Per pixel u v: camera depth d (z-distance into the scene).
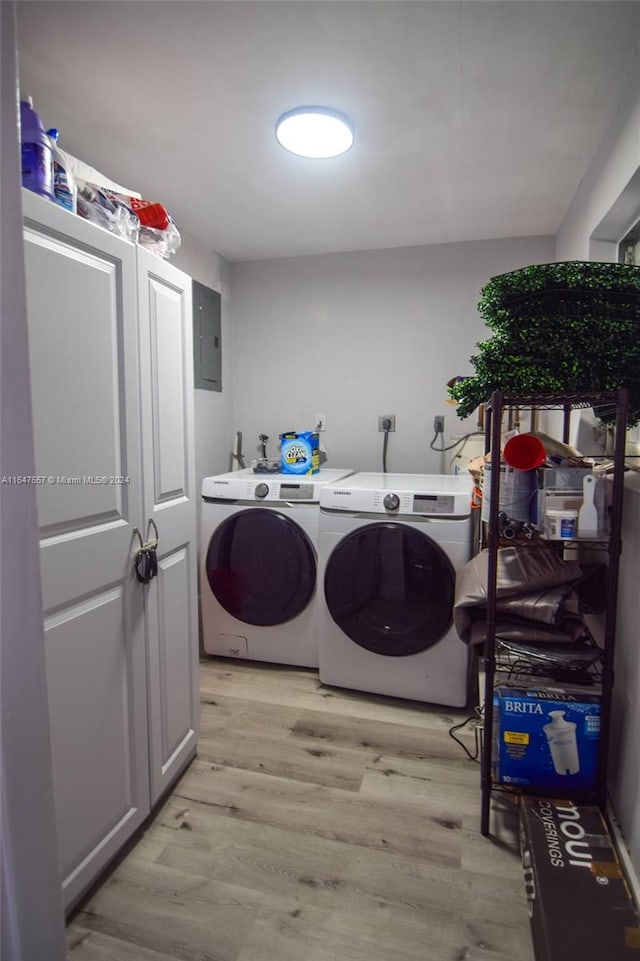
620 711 1.41
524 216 2.60
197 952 1.12
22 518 0.58
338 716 2.04
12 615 0.58
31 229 1.00
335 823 1.48
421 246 3.02
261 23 1.34
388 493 2.11
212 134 1.88
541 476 1.40
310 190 2.32
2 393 0.56
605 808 1.38
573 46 1.42
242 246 3.05
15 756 0.59
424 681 2.10
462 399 1.45
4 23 0.55
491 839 1.42
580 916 1.05
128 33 1.37
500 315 1.34
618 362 1.26
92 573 1.18
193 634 1.69
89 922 1.19
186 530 1.61
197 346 2.96
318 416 3.28
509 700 1.39
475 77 1.55
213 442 3.17
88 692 1.19
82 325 1.13
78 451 1.13
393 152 1.99
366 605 2.15
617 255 2.06
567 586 1.42
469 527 2.02
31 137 1.04
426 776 1.68
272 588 2.39
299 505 2.33
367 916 1.20
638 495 1.32
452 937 1.15
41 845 0.62
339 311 3.19
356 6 1.28
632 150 1.56
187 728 1.67
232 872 1.32
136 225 1.40
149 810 1.45
